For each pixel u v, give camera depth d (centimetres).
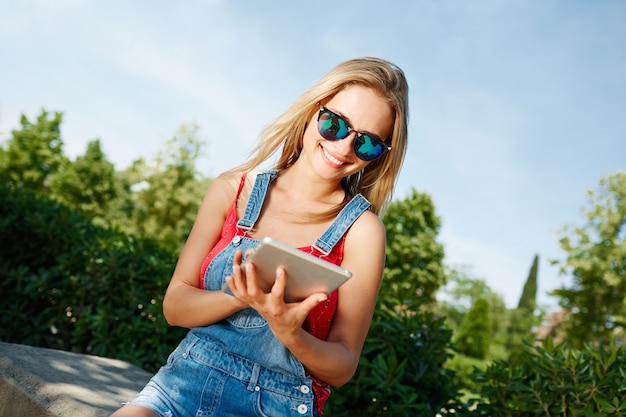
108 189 3784
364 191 185
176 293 163
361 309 162
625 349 266
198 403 153
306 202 177
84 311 435
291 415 154
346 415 291
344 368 149
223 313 151
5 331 458
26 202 511
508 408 271
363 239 167
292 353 149
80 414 196
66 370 248
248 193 179
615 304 1930
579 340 1950
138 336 397
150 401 152
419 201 2594
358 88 168
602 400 235
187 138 3102
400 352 313
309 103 174
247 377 154
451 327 338
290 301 134
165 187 3014
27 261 491
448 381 321
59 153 3061
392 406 284
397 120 172
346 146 165
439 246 2572
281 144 186
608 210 1994
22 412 211
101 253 439
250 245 163
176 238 2072
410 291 347
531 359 270
